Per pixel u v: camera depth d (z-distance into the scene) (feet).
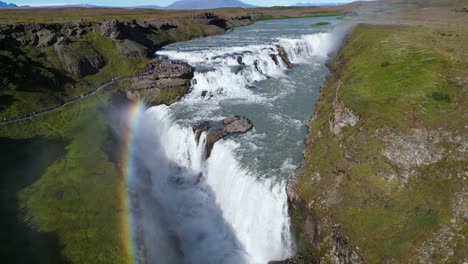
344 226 86.94
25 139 150.10
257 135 143.23
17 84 180.96
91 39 240.32
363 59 171.01
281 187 110.01
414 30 225.35
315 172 107.14
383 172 92.32
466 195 79.97
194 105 182.91
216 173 135.95
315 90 191.72
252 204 114.21
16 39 210.59
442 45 167.84
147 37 288.10
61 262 86.28
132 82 208.33
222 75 204.64
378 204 87.30
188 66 217.56
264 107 172.55
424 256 74.49
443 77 124.57
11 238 93.97
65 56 212.43
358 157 99.35
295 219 102.58
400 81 128.26
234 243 112.78
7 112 166.20
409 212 82.48
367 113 110.83
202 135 146.92
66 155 137.28
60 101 187.32
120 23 254.47
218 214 124.98
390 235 80.38
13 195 112.57
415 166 90.99
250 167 121.80
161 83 201.05
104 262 87.04
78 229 98.02
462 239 73.72
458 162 86.99
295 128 147.33
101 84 210.79
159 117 179.22
